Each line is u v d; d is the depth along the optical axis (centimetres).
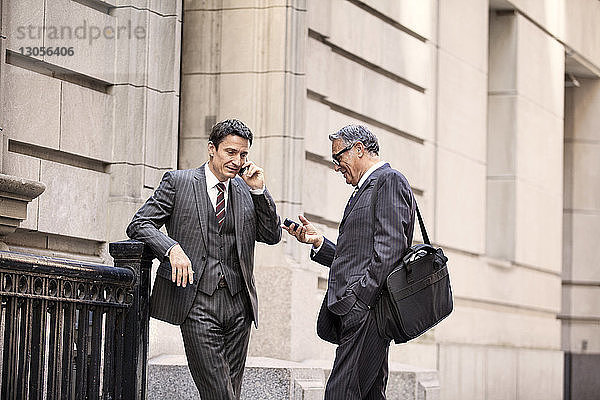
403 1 1566
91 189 1091
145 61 1130
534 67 1997
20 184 928
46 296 700
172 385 1040
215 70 1293
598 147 2381
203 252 758
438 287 784
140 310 768
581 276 2383
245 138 761
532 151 1981
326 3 1364
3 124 976
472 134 1777
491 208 1919
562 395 2095
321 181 1371
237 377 774
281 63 1270
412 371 1244
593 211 2388
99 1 1109
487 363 1772
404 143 1567
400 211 776
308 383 1061
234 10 1290
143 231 748
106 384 758
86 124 1087
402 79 1566
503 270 1862
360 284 771
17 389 681
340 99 1404
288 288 1228
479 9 1811
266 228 785
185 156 1291
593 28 2272
